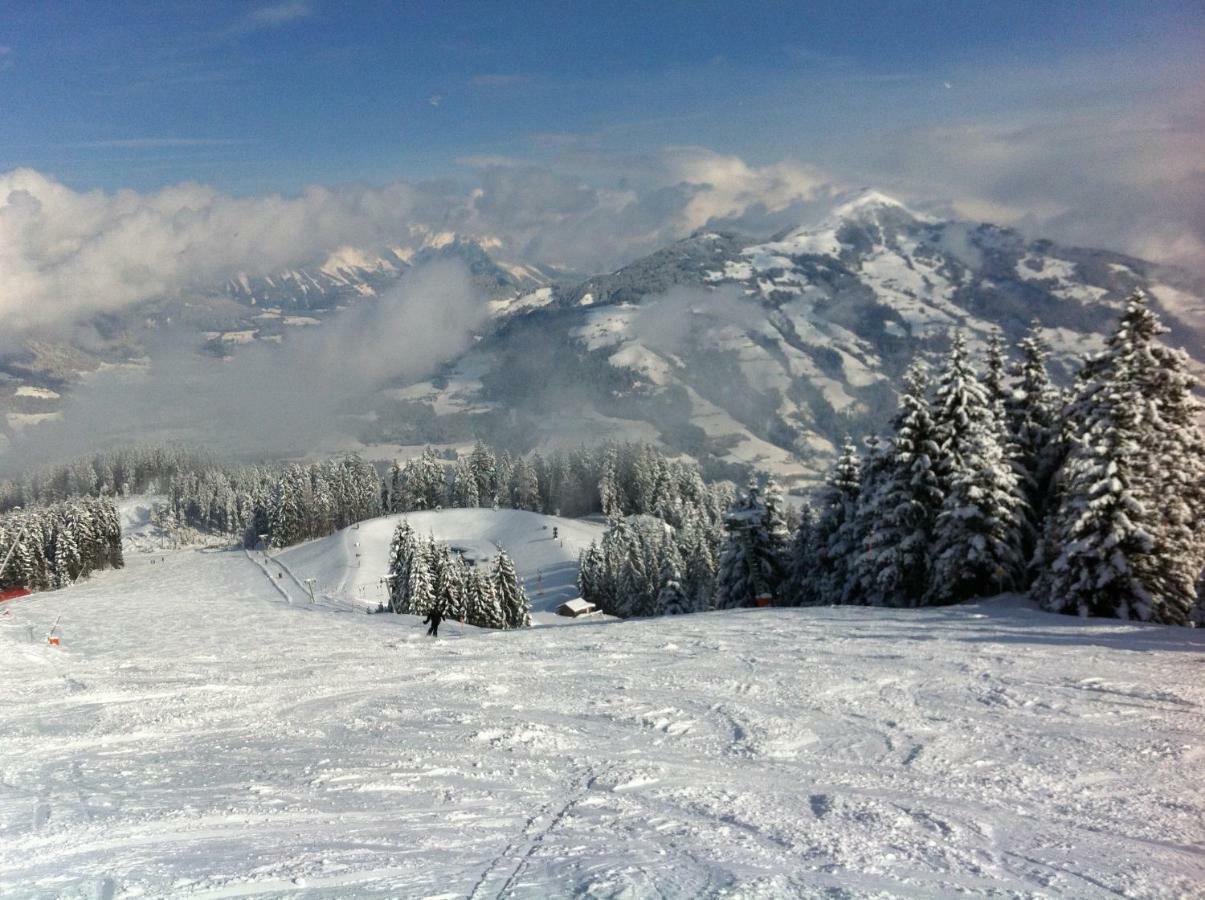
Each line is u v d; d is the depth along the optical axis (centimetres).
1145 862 626
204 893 536
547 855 631
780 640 1989
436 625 2892
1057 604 2569
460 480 14788
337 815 745
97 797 802
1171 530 2558
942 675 1444
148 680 1686
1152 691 1234
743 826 723
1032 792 821
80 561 10838
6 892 535
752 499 4416
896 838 684
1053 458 3288
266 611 6053
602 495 14388
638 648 1973
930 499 3284
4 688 1585
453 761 967
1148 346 2638
